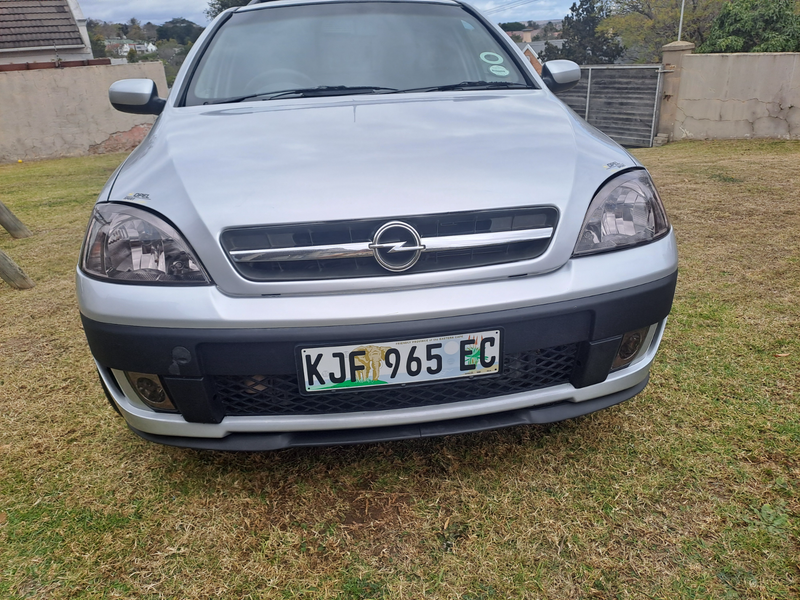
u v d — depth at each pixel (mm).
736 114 8688
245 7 2479
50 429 1927
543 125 1680
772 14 14641
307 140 1574
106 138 10508
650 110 9609
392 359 1321
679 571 1268
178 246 1326
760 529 1362
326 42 2225
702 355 2164
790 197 4441
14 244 4316
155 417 1438
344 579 1303
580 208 1402
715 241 3469
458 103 1874
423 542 1396
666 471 1577
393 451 1743
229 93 2053
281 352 1305
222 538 1436
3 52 13211
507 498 1521
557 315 1355
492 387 1424
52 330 2730
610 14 33906
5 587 1309
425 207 1312
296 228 1300
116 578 1327
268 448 1412
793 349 2166
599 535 1379
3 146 9875
